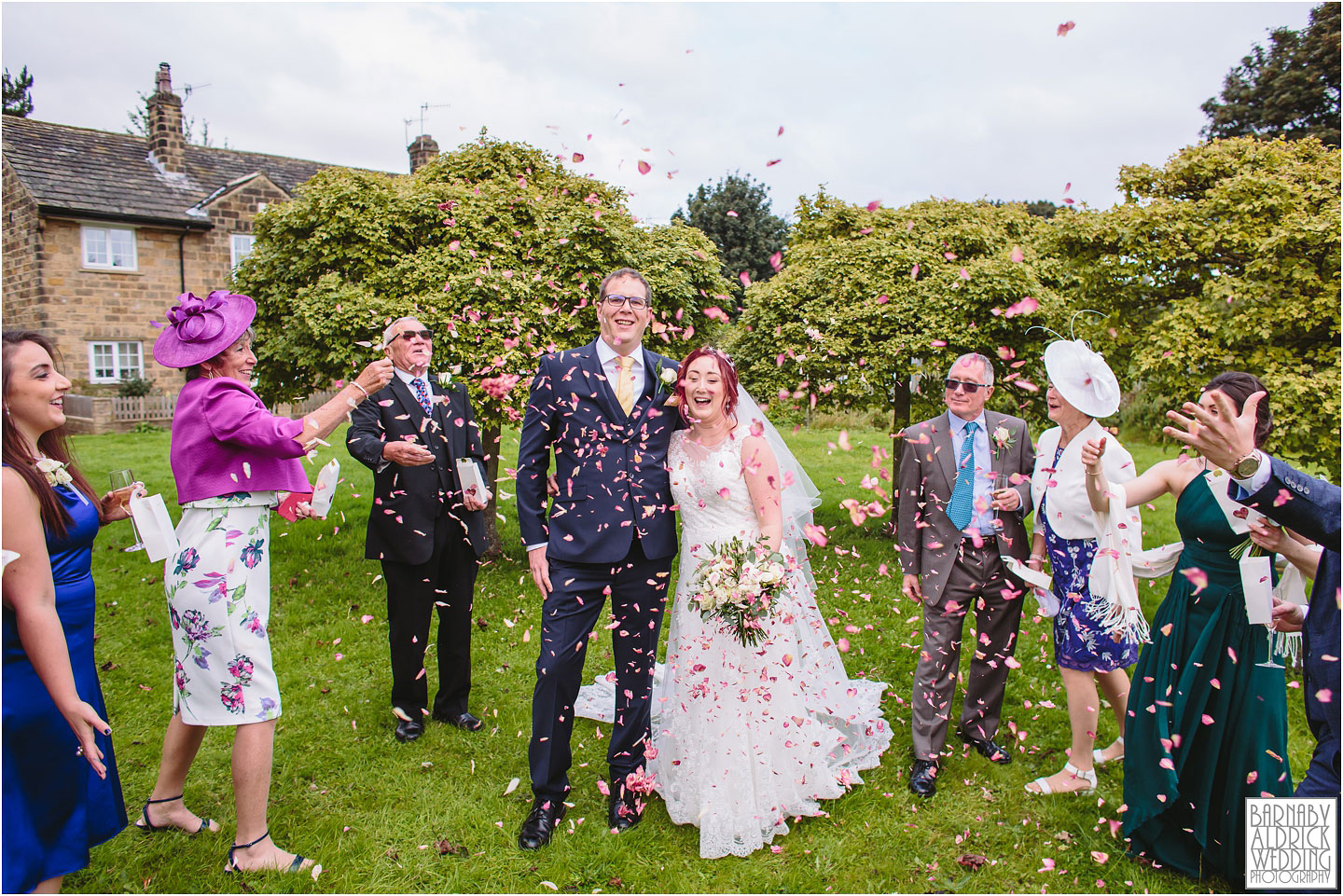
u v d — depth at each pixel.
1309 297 5.62
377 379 2.59
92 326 17.39
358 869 2.51
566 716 2.76
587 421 2.78
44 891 2.08
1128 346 6.48
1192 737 2.41
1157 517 8.15
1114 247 6.48
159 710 3.53
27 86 32.22
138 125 35.28
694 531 2.87
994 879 2.48
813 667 3.13
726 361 2.82
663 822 2.79
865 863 2.56
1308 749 3.27
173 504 8.03
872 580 5.61
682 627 2.88
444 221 5.50
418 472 3.26
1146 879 2.45
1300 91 17.30
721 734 2.69
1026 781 3.04
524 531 2.83
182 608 2.39
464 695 3.51
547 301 5.56
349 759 3.17
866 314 5.88
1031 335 5.81
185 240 18.33
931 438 3.18
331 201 5.42
